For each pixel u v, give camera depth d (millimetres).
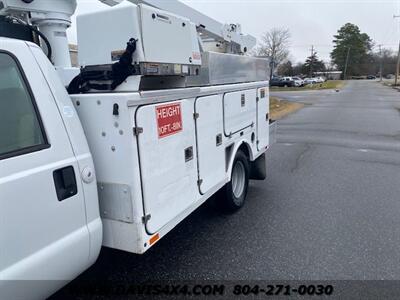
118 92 2354
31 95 1917
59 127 2023
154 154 2393
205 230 3891
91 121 2246
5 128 1771
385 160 6961
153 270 3100
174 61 2697
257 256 3311
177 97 2664
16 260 1733
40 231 1851
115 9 2344
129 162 2189
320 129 11320
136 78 2369
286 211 4398
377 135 9922
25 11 2459
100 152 2270
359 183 5484
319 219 4129
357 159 7086
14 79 1855
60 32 2666
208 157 3258
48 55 2498
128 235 2301
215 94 3352
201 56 3295
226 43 5336
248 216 4262
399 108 18250
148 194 2348
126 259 3271
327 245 3494
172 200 2654
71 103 2184
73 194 2043
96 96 2188
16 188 1723
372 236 3666
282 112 17344
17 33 2318
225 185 4031
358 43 99375
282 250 3414
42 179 1855
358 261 3182
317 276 2967
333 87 49375
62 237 1986
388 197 4824
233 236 3734
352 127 11562
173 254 3373
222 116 3535
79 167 2094
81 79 2514
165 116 2506
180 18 2764
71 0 2689
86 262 2201
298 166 6621
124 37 2354
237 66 3973
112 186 2281
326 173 6094
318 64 97250
